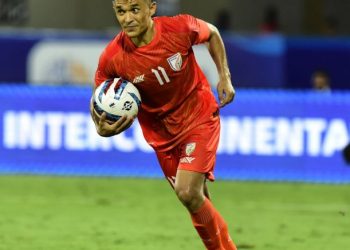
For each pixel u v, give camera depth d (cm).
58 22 5916
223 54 2105
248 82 5581
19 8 5900
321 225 3216
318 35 6178
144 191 4119
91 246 2691
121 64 1991
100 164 4622
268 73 5578
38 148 4625
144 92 2042
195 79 2067
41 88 4594
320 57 5578
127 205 3662
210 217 2059
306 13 6250
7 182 4350
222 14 6028
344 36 6184
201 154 2036
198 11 6072
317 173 4541
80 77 5528
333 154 4534
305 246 2766
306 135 4534
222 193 4109
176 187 2027
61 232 2947
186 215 3406
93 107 2011
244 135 4547
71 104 4600
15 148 4634
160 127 2108
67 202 3719
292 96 4512
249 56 5569
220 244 2095
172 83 2017
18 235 2870
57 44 5522
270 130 4538
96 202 3738
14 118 4612
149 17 1945
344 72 5588
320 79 5100
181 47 1991
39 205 3616
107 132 2012
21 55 5531
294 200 3931
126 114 1988
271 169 4550
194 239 2848
